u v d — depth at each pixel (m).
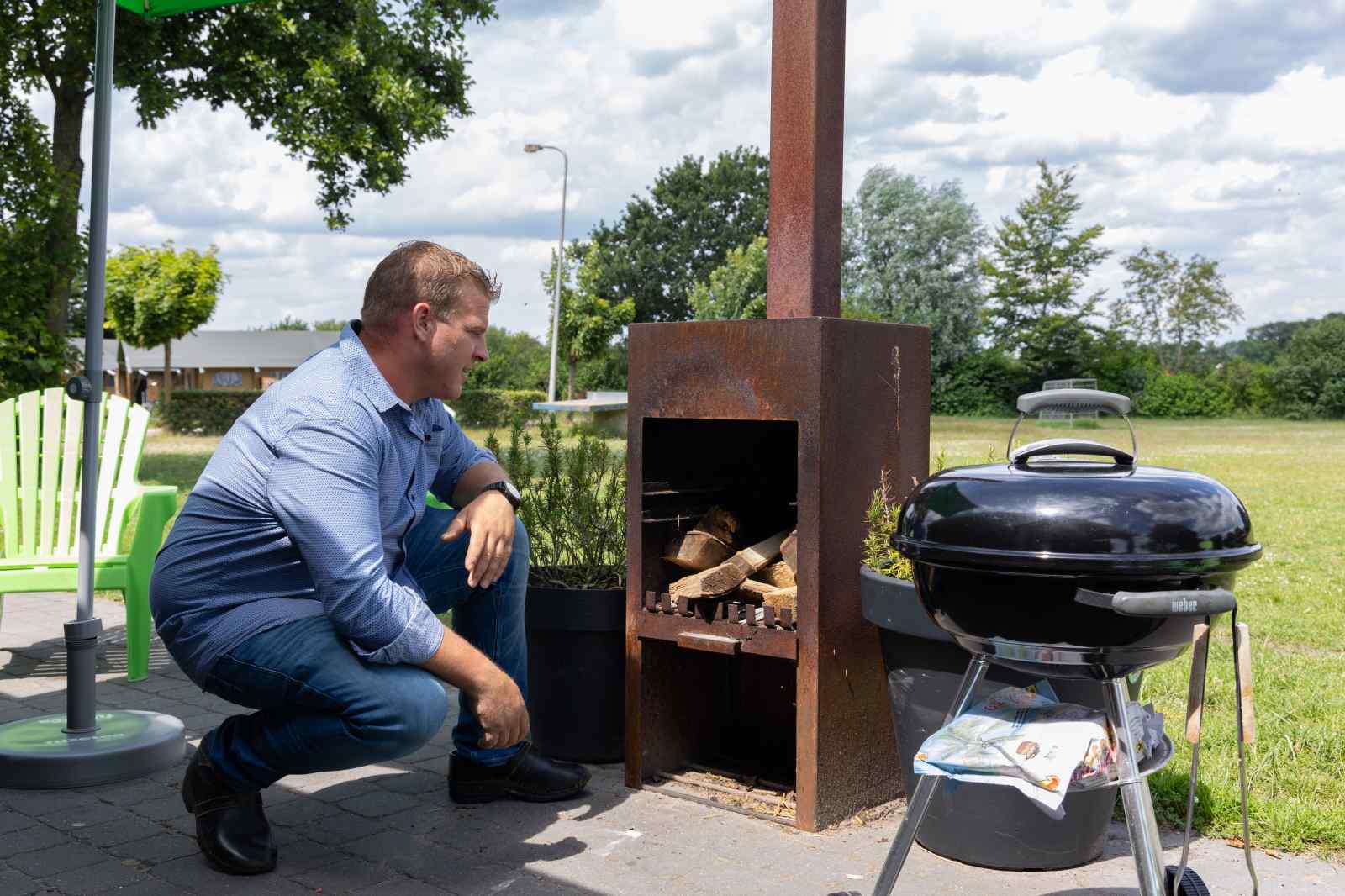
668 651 3.17
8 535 4.45
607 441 3.76
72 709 3.27
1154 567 1.73
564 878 2.45
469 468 2.92
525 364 73.12
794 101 2.89
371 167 14.98
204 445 23.20
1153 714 2.06
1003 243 51.81
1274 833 2.66
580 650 3.26
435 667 2.35
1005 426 38.03
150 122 14.24
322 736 2.37
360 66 14.87
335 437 2.33
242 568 2.42
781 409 2.72
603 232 69.69
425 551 2.85
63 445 4.75
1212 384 53.47
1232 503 1.87
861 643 2.82
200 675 2.45
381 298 2.46
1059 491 1.83
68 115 13.67
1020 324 51.94
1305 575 6.91
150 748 3.19
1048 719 1.90
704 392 2.87
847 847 2.64
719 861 2.55
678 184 68.81
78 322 28.83
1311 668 4.36
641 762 3.08
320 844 2.65
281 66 14.84
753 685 3.37
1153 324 65.56
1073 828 2.46
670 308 67.81
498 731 2.41
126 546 6.91
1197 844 2.64
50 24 12.73
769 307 2.96
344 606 2.29
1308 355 52.03
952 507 1.93
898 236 53.81
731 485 3.38
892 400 2.91
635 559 3.04
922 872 2.49
